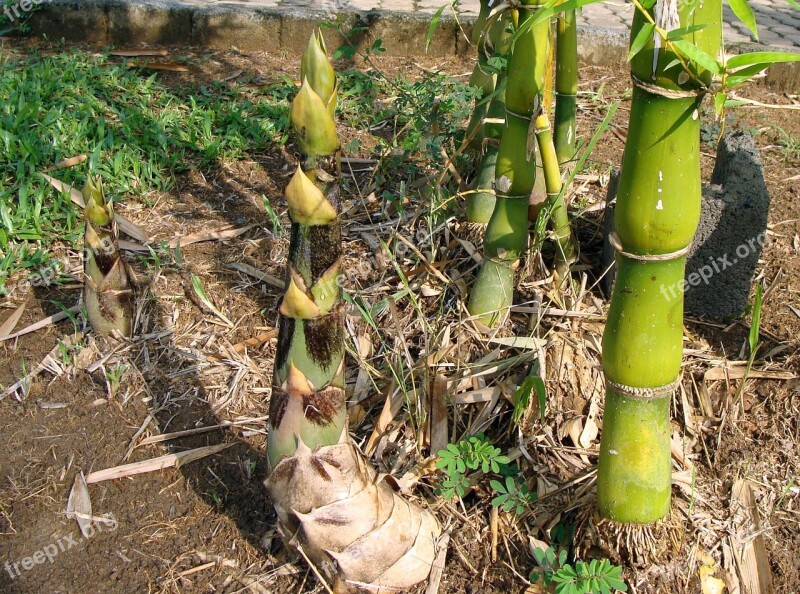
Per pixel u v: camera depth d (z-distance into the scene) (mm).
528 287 1583
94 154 1957
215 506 1332
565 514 1281
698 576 1208
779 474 1355
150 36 2896
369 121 2314
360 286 1672
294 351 1051
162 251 1772
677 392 1446
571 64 1591
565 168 1684
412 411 1397
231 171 2094
